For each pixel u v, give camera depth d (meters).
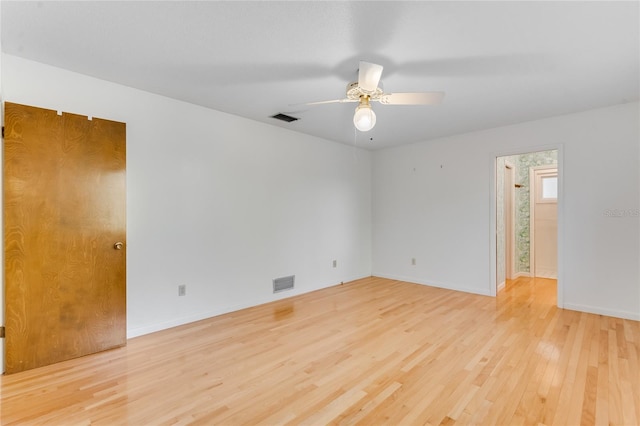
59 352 2.51
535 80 2.78
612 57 2.38
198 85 2.93
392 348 2.73
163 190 3.20
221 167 3.67
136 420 1.81
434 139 4.98
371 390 2.09
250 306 3.96
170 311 3.25
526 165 5.74
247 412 1.88
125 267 2.85
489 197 4.43
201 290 3.50
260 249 4.08
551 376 2.25
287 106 3.46
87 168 2.65
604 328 3.16
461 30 2.03
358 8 1.82
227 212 3.73
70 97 2.64
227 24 1.98
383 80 2.75
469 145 4.61
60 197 2.53
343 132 4.57
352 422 1.78
